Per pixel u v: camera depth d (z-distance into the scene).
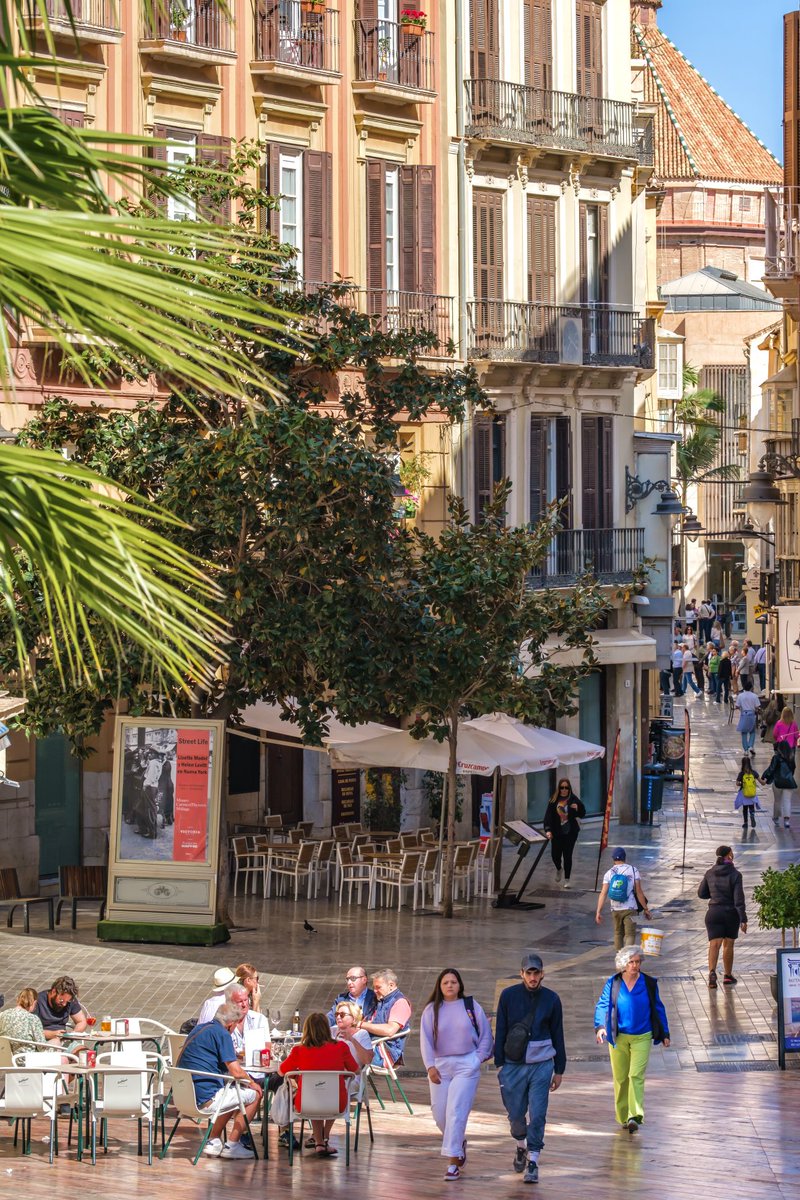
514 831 68.00
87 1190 30.28
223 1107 34.28
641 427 125.12
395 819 80.19
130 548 12.59
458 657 59.94
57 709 56.66
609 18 96.50
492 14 88.69
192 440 56.03
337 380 79.50
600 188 95.81
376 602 57.62
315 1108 34.09
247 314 11.91
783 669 70.69
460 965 56.69
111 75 69.06
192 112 72.75
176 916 58.44
